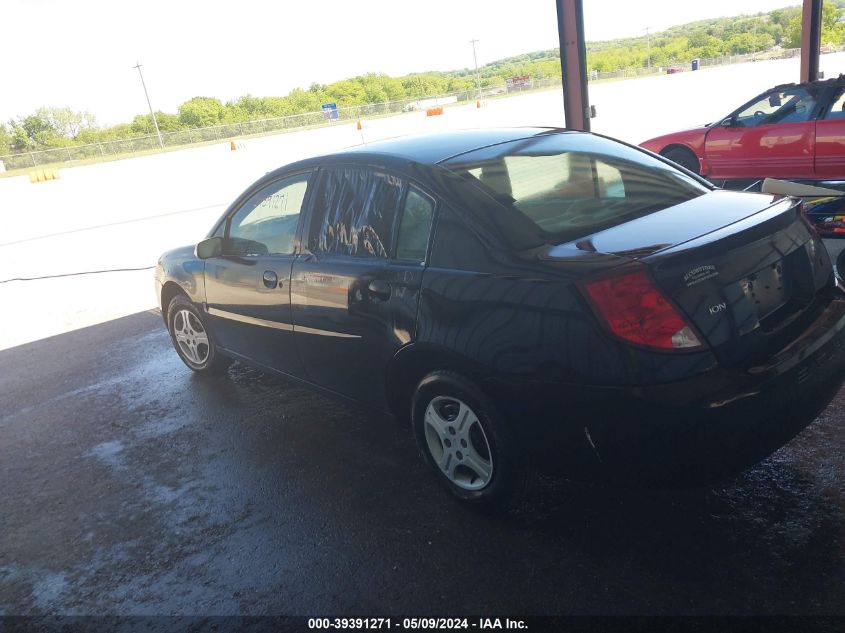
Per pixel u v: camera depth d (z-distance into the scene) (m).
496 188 2.97
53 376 5.82
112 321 7.33
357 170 3.44
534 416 2.57
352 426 4.09
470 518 3.02
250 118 96.69
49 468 4.15
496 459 2.78
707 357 2.30
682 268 2.33
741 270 2.47
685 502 2.92
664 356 2.27
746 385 2.30
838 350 2.64
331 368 3.62
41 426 4.80
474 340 2.67
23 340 7.13
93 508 3.62
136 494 3.69
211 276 4.44
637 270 2.31
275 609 2.64
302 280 3.60
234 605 2.70
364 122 49.91
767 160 8.24
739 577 2.45
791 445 3.27
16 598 2.96
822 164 7.79
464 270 2.77
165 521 3.38
